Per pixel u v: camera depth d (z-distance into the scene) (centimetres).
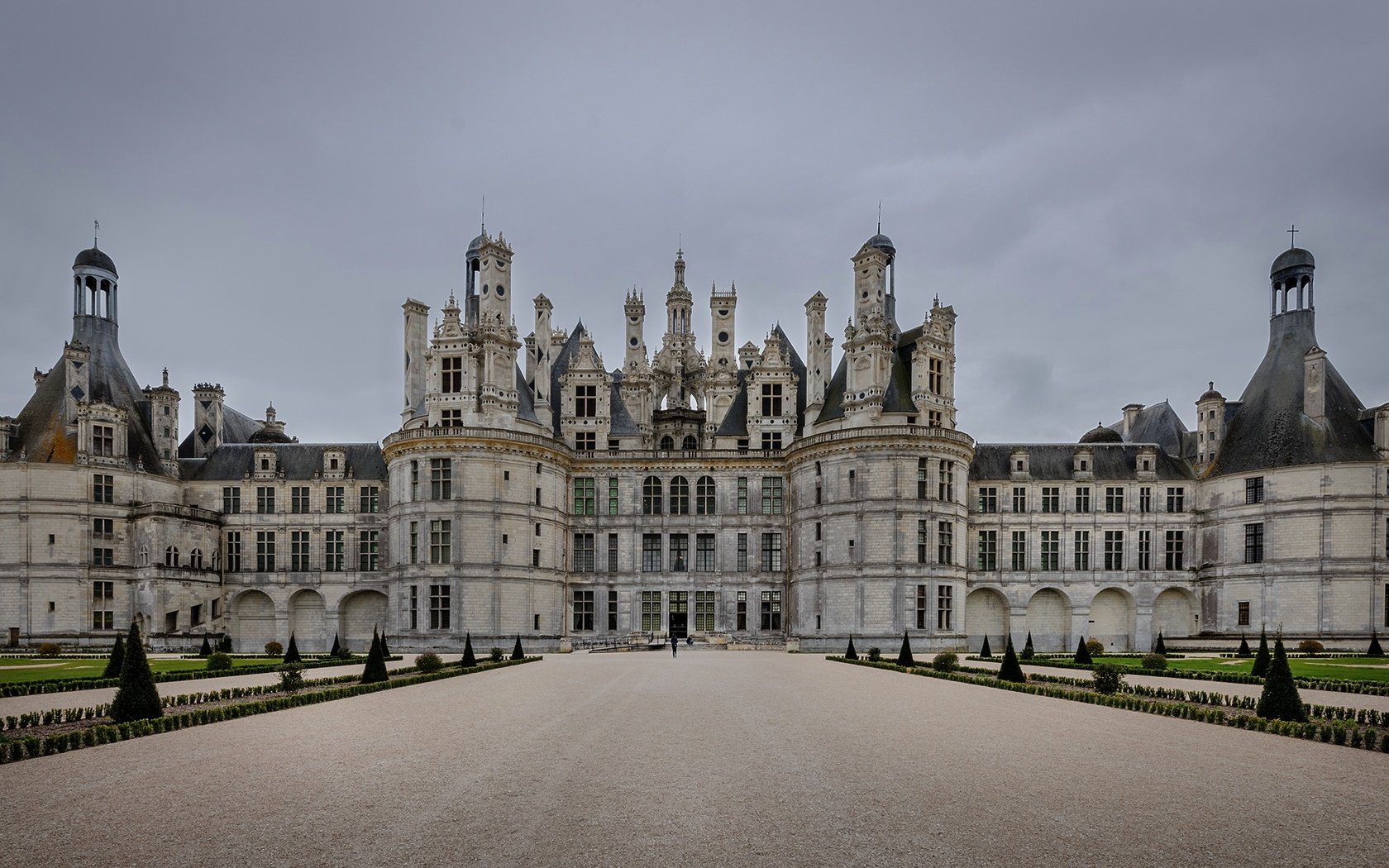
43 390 8656
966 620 8500
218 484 9181
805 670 5225
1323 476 7731
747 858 1489
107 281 9094
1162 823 1686
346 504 9144
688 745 2470
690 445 9988
